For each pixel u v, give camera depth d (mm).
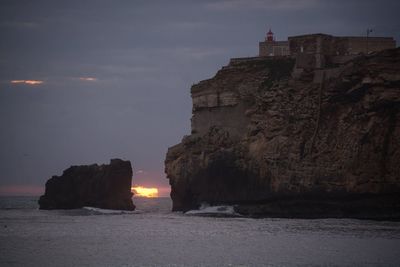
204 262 198375
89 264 196375
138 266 193250
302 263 195750
